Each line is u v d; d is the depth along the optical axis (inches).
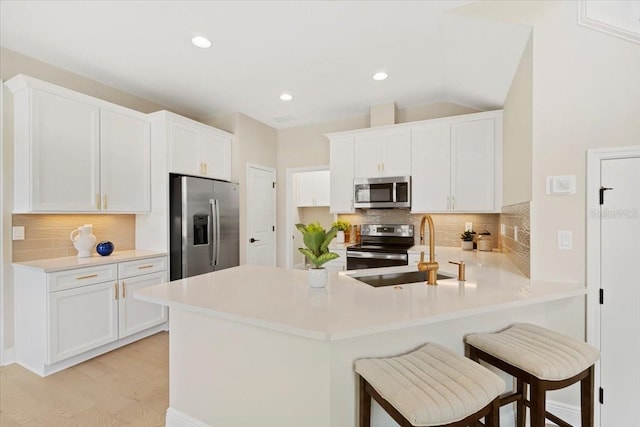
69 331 96.8
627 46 67.5
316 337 42.2
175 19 84.8
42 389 85.7
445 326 61.2
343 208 158.4
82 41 95.6
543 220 74.8
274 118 173.8
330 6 79.2
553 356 52.0
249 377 58.4
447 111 147.7
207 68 114.0
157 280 124.9
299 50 101.3
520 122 88.9
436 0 76.3
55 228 111.3
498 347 55.6
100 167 112.6
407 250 134.8
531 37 76.0
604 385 69.2
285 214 192.5
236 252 156.3
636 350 66.8
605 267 68.9
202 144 146.0
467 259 110.6
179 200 129.7
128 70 115.3
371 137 151.4
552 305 73.0
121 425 71.6
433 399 40.3
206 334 64.0
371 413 54.8
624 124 67.7
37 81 94.2
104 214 123.0
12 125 98.8
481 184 128.6
